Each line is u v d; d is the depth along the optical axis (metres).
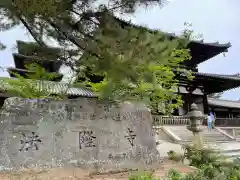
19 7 6.77
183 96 28.17
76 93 19.44
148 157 8.44
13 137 7.18
